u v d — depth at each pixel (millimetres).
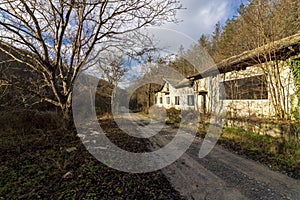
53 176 3770
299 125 5828
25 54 7352
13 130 8195
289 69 7633
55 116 9578
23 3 5840
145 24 7801
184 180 3885
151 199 3064
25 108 9422
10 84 7891
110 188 3332
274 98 8156
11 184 3447
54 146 6258
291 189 3475
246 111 9711
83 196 3010
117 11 7566
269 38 8438
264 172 4273
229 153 5762
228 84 11281
